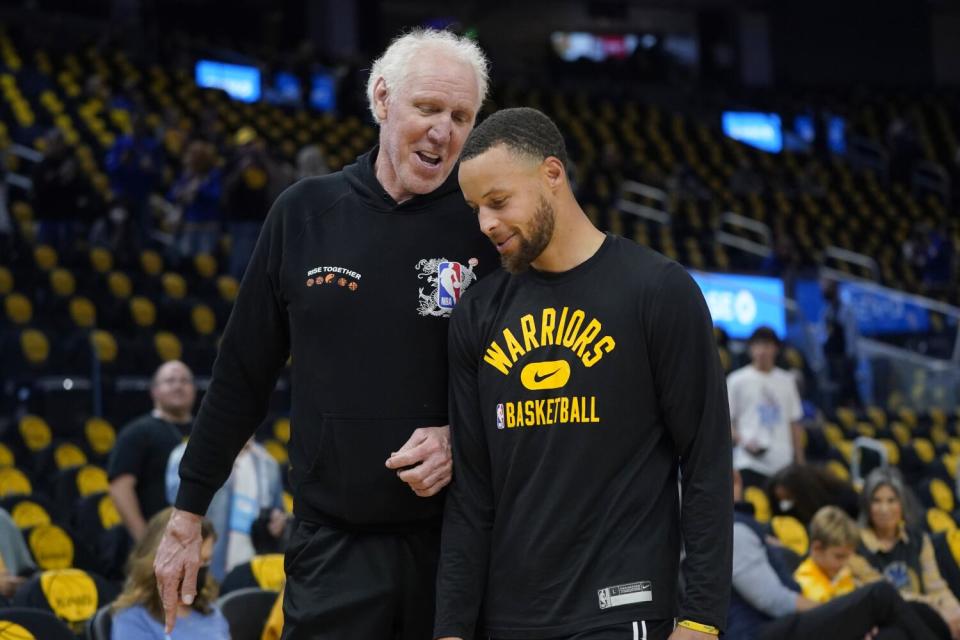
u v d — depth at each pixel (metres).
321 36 33.44
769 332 10.55
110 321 14.45
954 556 8.21
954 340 18.45
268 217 3.65
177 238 16.72
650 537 3.13
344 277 3.48
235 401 3.66
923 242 25.17
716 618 3.04
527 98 31.12
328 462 3.47
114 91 24.48
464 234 3.53
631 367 3.16
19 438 11.68
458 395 3.34
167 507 7.72
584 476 3.14
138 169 17.59
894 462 14.20
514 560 3.17
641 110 32.06
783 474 8.27
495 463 3.24
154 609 5.70
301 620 3.46
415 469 3.31
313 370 3.50
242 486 7.73
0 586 6.84
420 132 3.41
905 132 30.89
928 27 36.88
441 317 3.48
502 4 35.69
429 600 3.49
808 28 36.62
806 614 6.35
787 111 33.75
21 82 23.45
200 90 26.12
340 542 3.47
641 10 36.66
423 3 35.34
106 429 11.89
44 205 16.45
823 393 17.20
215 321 15.15
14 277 14.81
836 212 27.39
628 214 23.80
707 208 24.81
